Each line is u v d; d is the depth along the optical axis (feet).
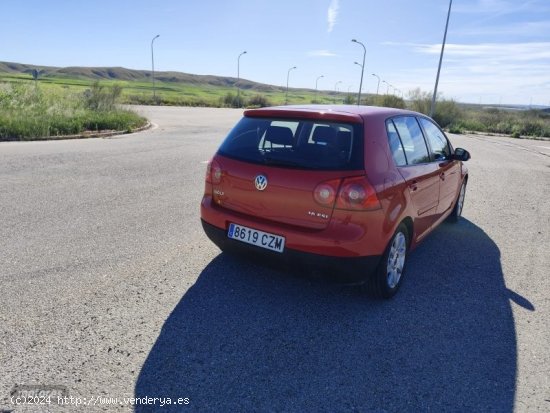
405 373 8.70
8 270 12.42
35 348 8.84
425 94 122.62
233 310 10.84
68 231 15.99
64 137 46.70
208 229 12.25
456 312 11.37
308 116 10.97
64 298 10.95
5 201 19.71
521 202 24.23
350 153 10.27
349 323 10.53
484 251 16.14
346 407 7.66
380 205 10.32
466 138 79.77
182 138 50.62
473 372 8.84
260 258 11.19
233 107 198.18
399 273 12.23
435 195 14.70
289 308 11.10
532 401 8.04
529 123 104.27
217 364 8.66
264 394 7.87
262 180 10.88
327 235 10.08
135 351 8.93
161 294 11.47
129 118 61.72
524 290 12.89
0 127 43.73
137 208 19.47
